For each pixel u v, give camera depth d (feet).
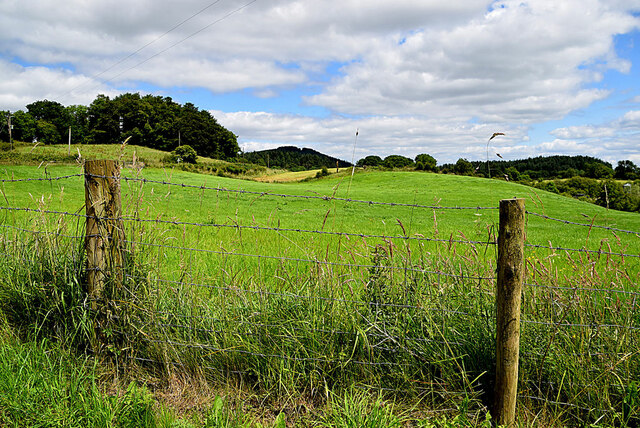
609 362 11.40
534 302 12.46
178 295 13.44
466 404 10.59
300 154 606.55
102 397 10.77
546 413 11.24
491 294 12.48
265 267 22.09
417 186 191.31
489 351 11.49
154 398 11.68
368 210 109.09
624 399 10.62
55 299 13.47
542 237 64.75
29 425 9.90
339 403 11.02
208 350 12.46
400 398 11.59
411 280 12.67
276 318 12.48
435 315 12.26
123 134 459.32
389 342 12.09
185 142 475.72
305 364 11.89
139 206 14.32
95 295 12.98
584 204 143.64
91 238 12.89
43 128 395.34
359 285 13.24
